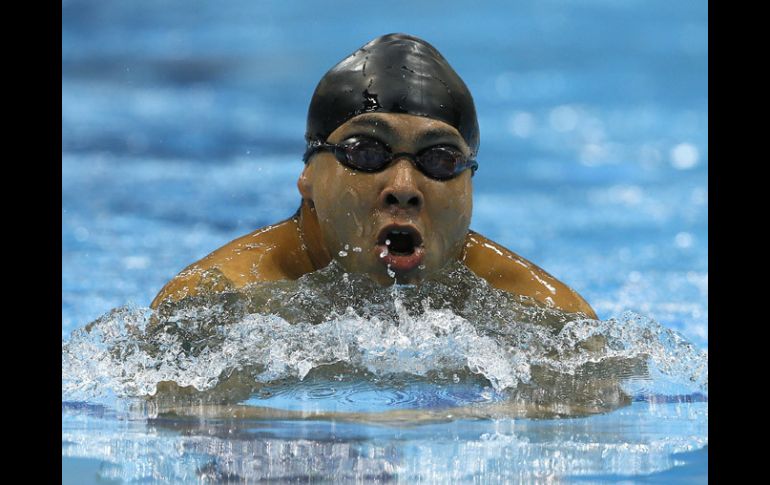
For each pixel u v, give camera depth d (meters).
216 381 7.62
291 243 9.31
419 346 7.84
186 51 32.19
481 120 26.84
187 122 25.64
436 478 5.52
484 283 8.90
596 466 5.80
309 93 28.89
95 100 27.58
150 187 19.91
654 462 5.89
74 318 12.31
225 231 17.03
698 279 14.78
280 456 5.94
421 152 8.38
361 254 8.46
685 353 8.37
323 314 8.60
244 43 33.12
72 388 7.66
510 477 5.57
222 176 20.88
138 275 14.46
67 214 17.94
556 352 8.22
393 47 8.85
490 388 7.77
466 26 35.78
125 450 6.10
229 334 7.94
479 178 21.88
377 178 8.36
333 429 6.62
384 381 7.79
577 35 34.84
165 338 8.11
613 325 8.53
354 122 8.45
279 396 7.63
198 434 6.50
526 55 32.94
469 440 6.36
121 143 23.41
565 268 15.48
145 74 30.16
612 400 7.71
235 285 8.59
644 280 14.76
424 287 8.63
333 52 32.56
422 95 8.50
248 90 29.09
